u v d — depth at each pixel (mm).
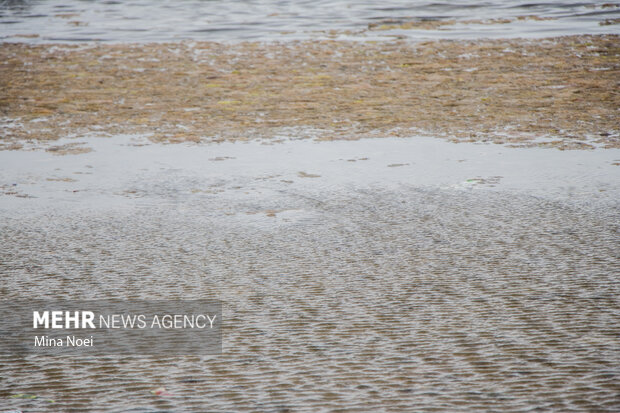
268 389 14992
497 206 28297
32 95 51719
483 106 46562
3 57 65312
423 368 15750
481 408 14008
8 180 33000
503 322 18109
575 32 71125
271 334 17703
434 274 21578
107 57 64688
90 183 32469
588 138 38719
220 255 23609
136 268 22516
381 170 33875
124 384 15336
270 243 24719
